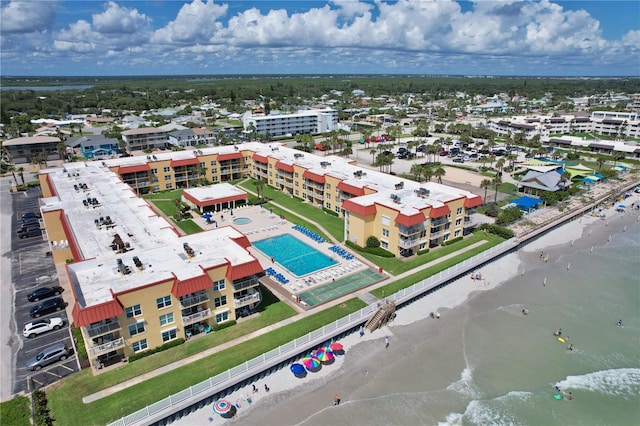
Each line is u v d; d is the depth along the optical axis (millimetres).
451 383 52219
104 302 47219
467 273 79500
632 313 67875
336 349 56344
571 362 56375
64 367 50812
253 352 53688
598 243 95312
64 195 86812
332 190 105000
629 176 148875
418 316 66000
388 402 48938
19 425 42438
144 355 52406
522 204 111000
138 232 68625
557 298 71938
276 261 80312
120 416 43688
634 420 47281
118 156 168500
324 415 46812
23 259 79688
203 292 56125
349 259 80938
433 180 138250
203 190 115125
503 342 60125
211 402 48125
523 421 46969
